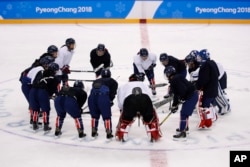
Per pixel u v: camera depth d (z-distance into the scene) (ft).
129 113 23.48
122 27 70.49
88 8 73.36
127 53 51.49
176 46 55.67
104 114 24.39
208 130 26.66
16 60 48.65
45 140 25.02
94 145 24.16
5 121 28.43
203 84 25.86
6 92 35.47
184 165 21.54
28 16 73.67
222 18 73.15
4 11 73.31
